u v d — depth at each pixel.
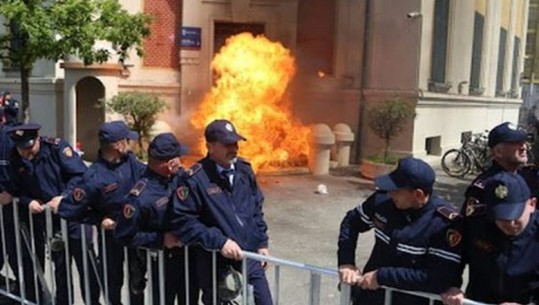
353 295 3.23
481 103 19.23
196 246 3.70
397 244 2.94
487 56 19.53
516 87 23.72
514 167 3.63
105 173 4.01
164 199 3.65
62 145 4.56
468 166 13.12
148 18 9.79
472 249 2.86
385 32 14.50
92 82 13.52
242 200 3.69
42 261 4.66
